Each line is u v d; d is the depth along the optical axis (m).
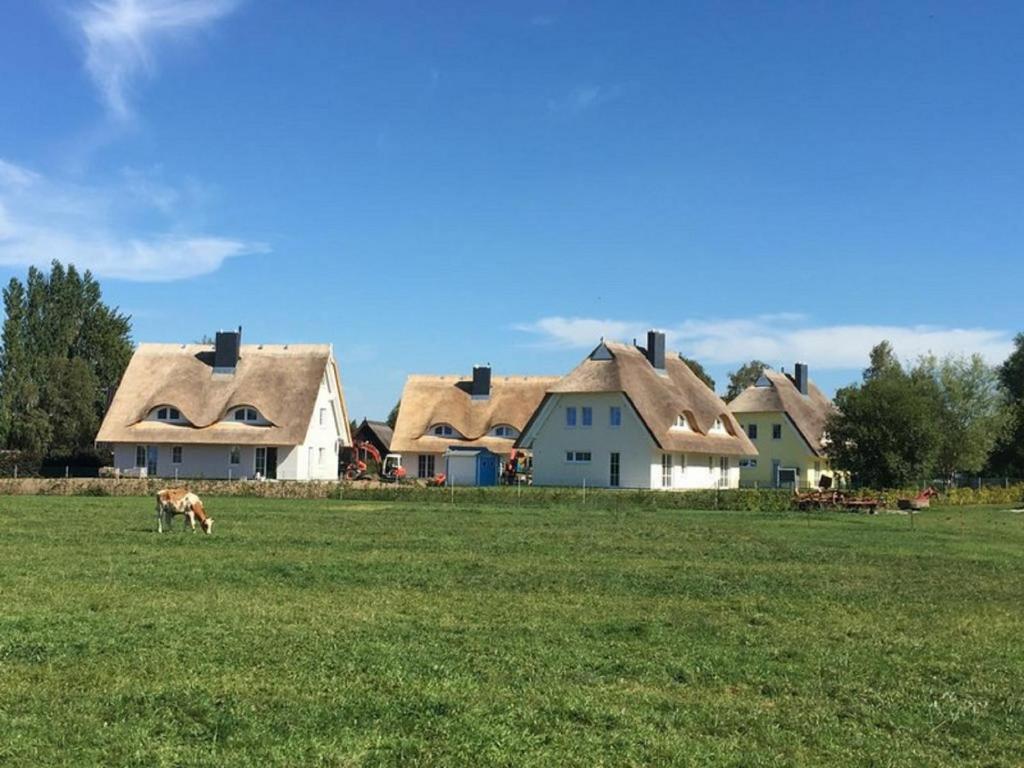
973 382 84.38
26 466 86.75
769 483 93.62
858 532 40.28
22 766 10.05
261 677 13.45
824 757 11.11
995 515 56.31
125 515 42.34
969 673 15.00
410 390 97.69
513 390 96.56
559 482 76.50
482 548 30.17
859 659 15.70
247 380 83.00
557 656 15.10
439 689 12.95
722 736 11.75
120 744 10.73
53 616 17.27
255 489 62.38
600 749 10.98
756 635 17.36
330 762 10.33
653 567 26.28
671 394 77.81
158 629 16.30
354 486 61.44
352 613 18.20
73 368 98.31
